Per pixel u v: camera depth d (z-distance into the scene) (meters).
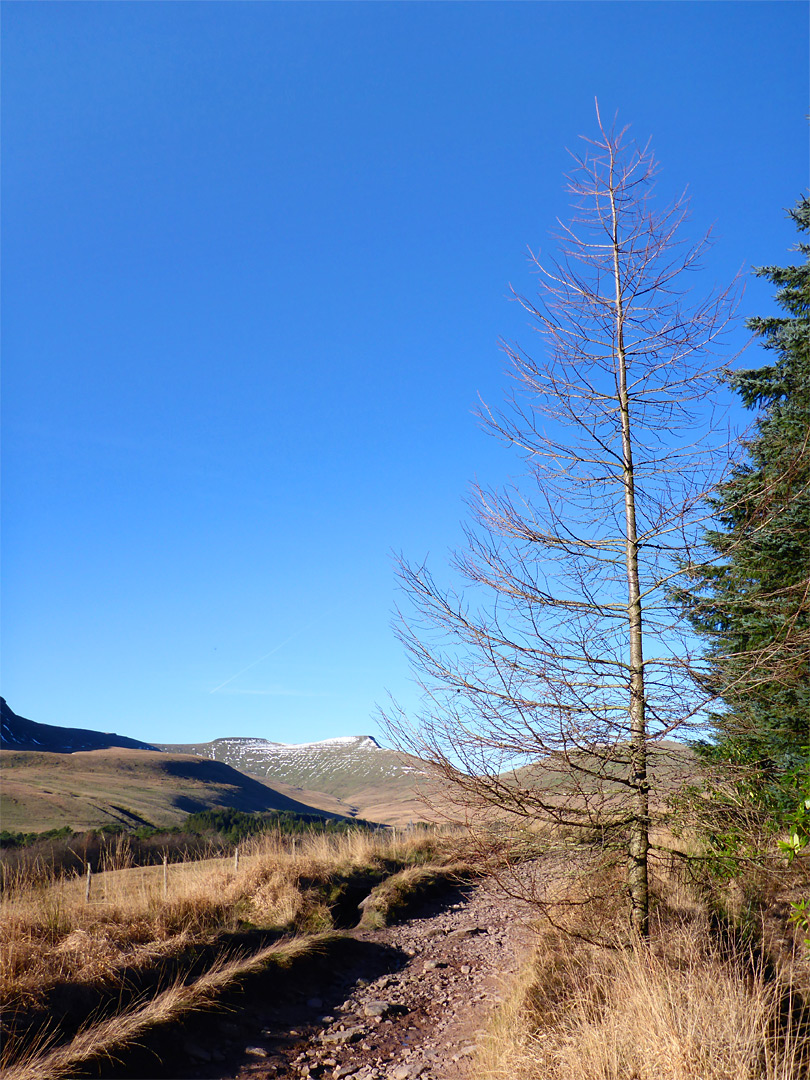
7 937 6.89
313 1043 6.69
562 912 5.91
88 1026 6.07
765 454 6.23
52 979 6.40
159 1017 6.26
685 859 5.77
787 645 5.38
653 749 5.57
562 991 6.07
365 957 9.89
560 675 5.61
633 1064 4.31
